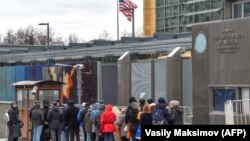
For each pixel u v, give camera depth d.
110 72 34.44
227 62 23.75
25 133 28.25
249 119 18.41
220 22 24.14
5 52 59.16
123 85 32.41
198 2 71.88
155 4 83.31
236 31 23.33
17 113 25.89
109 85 34.44
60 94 28.17
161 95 30.16
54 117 24.09
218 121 23.73
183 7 75.62
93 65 35.28
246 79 22.77
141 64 31.62
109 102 34.19
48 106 24.78
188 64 28.73
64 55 44.94
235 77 23.31
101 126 22.00
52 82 27.94
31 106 28.05
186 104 28.56
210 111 24.44
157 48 36.09
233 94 23.39
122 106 32.12
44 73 38.28
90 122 23.28
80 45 47.00
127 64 32.53
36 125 24.36
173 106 18.58
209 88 24.61
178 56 29.11
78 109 24.38
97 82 34.91
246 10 25.72
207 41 24.83
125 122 20.73
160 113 18.52
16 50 57.62
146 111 19.16
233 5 26.52
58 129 24.19
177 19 77.38
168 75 28.91
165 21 80.62
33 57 48.59
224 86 23.83
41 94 27.81
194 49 25.59
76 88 35.34
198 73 25.28
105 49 40.94
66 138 24.59
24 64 49.97
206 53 24.89
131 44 38.50
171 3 79.00
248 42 22.75
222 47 24.00
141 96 31.42
